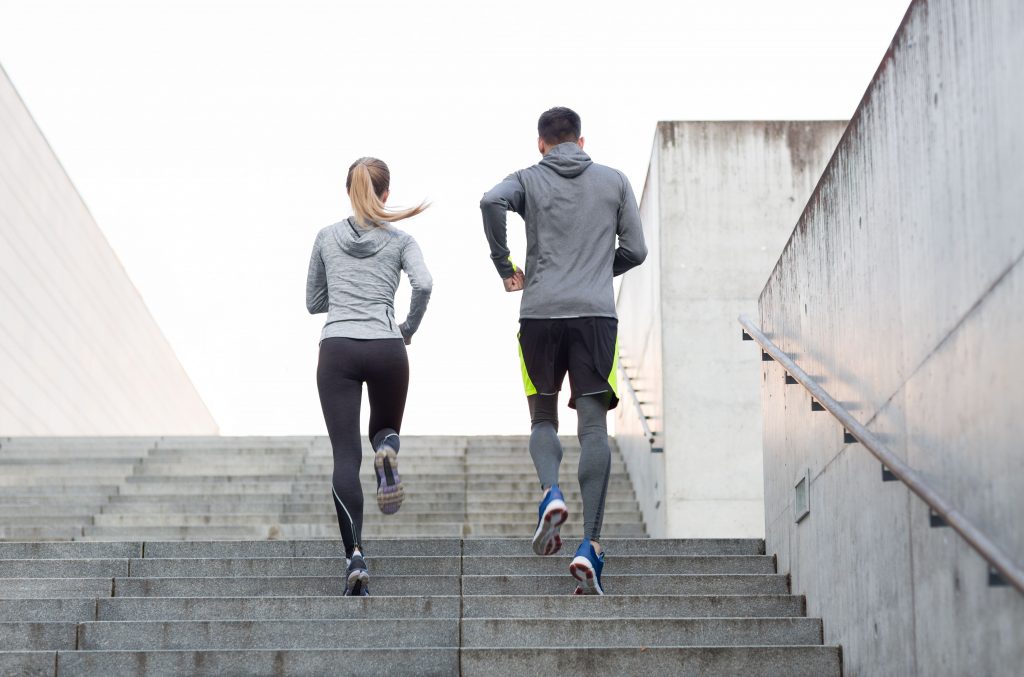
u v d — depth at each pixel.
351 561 4.67
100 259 18.58
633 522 10.21
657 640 4.45
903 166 3.66
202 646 4.40
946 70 3.30
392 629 4.44
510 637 4.43
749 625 4.50
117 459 11.56
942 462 3.29
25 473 11.01
